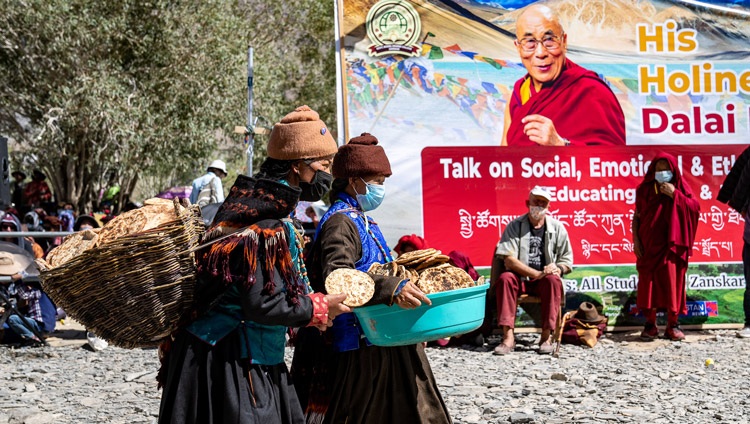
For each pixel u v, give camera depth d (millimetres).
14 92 21406
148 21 21562
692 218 9562
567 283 10133
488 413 6258
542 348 8883
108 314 3086
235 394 3219
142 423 6145
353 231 4031
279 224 3318
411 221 10070
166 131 21547
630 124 10273
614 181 10234
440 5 10133
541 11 10203
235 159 26141
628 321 10156
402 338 3791
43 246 13648
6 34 20844
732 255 10273
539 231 9281
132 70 21594
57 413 6457
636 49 10289
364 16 10094
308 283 3705
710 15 10328
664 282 9508
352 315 4066
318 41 28109
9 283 9789
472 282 3926
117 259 3023
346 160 4164
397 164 10070
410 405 4098
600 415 6098
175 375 3254
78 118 20828
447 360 8617
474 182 10125
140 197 28734
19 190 21719
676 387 7172
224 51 22281
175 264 3119
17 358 9008
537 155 10188
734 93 10352
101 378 7922
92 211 23562
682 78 10328
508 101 10188
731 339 9602
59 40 20297
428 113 10117
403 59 10102
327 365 4109
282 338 3441
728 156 10328
